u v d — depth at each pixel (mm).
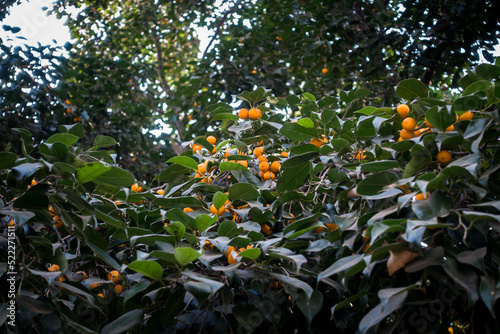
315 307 1442
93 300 1516
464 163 1268
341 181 1951
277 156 2213
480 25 4145
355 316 1735
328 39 4945
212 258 1408
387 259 1324
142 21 7562
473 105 1484
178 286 1470
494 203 1165
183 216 1613
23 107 4301
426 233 1384
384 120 1592
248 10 7195
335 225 1736
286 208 2010
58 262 1545
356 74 5203
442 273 1280
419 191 1308
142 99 7328
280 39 6508
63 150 1585
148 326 1490
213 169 2154
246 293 1576
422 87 1737
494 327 1268
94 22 7191
